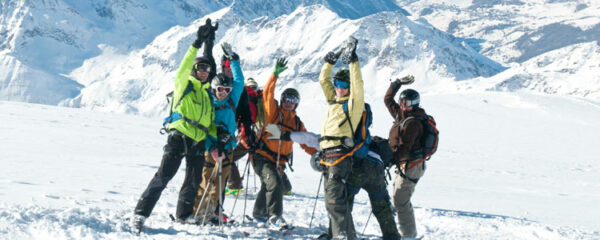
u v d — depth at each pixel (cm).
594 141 4722
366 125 512
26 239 423
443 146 3534
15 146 1302
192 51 502
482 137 4766
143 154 1493
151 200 495
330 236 530
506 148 3841
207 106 517
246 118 610
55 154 1237
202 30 505
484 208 1007
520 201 1193
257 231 547
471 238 606
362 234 580
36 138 1535
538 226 693
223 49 577
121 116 3306
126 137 1952
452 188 1347
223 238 491
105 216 528
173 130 507
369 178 515
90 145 1534
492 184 1584
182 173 1068
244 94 611
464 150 3262
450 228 669
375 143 533
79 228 453
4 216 466
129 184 845
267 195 572
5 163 973
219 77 543
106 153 1406
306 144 539
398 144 575
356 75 489
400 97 578
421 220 719
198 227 530
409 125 564
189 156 522
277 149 584
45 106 3231
